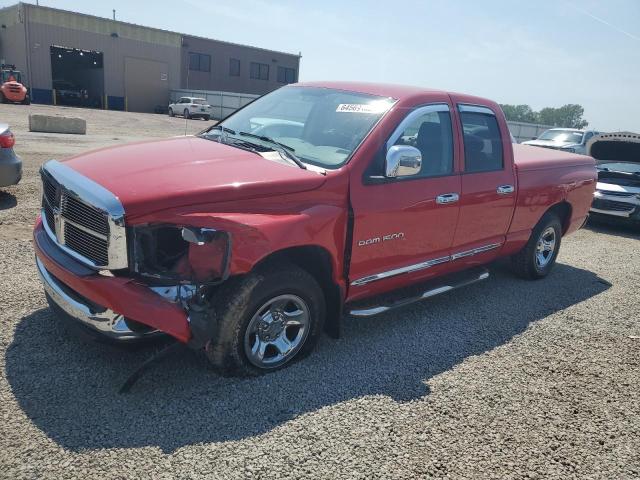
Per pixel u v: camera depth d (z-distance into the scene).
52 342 3.63
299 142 4.05
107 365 3.42
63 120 17.67
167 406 3.08
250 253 3.06
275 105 4.69
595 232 9.72
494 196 4.89
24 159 10.74
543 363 4.13
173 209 2.96
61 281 3.28
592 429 3.30
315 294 3.57
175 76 48.56
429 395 3.50
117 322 2.98
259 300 3.26
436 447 2.97
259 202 3.22
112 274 2.98
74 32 41.75
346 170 3.62
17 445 2.63
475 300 5.41
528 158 5.72
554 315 5.17
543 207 5.68
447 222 4.45
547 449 3.06
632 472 2.94
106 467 2.55
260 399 3.25
